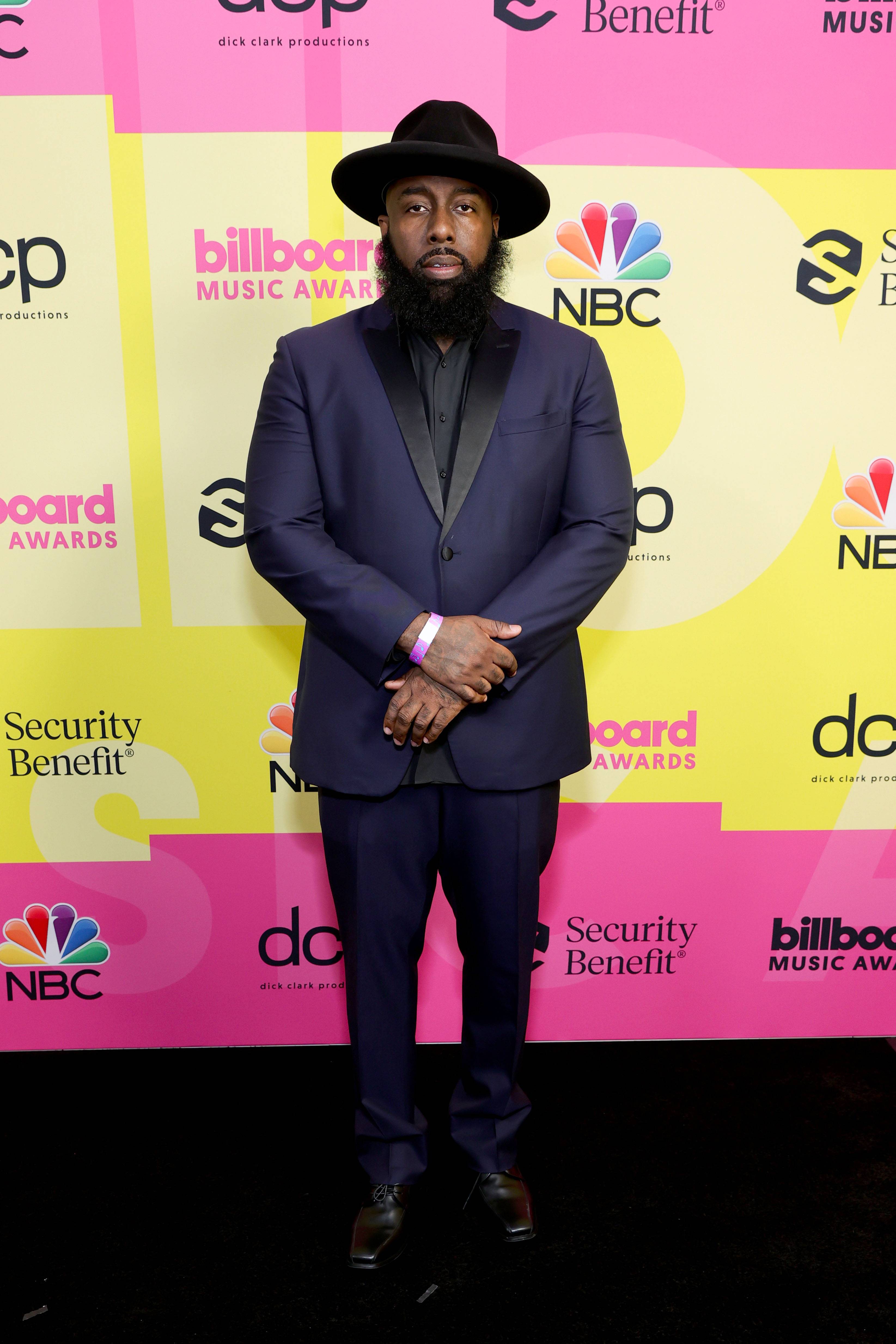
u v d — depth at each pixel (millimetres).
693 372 1913
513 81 1813
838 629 2008
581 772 2049
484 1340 1381
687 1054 2109
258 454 1459
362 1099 1555
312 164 1827
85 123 1798
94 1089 1988
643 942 2127
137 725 2008
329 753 1456
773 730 2045
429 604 1412
